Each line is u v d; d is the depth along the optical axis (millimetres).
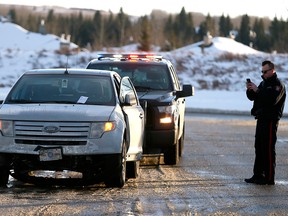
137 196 23703
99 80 27641
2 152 24266
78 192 24234
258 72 131875
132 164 27844
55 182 25578
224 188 26141
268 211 21469
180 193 24656
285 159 36438
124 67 35406
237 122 60656
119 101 26875
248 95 28062
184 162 34312
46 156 23906
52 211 20438
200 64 133500
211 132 50875
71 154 23969
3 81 118125
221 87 123062
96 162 24750
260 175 27750
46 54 133750
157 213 20594
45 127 24094
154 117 31250
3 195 23219
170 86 34531
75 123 24203
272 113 27328
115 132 24578
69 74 27938
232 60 136625
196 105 77938
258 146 27641
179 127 33938
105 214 20172
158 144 31297
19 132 24234
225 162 34500
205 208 21734
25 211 20344
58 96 26625
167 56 137125
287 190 26047
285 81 125562
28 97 26625
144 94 32688
